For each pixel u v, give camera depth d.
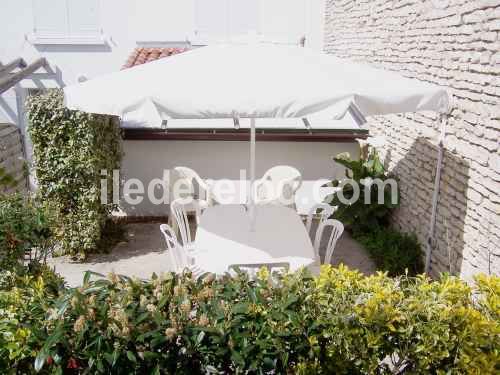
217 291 3.93
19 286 4.47
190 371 3.64
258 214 8.07
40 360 3.33
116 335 3.42
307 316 3.75
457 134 7.15
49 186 8.58
